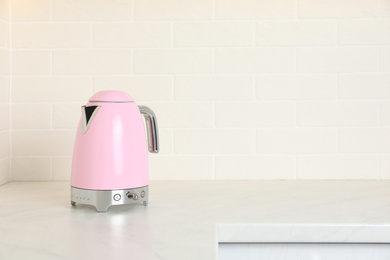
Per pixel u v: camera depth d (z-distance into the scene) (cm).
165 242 91
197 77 164
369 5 162
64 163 166
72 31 164
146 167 123
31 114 165
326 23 163
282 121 164
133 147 120
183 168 165
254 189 147
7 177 163
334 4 162
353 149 164
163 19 163
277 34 163
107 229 100
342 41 163
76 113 165
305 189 147
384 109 163
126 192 118
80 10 164
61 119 165
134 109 122
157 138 132
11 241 92
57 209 120
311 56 163
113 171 117
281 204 124
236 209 118
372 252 104
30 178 166
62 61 164
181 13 163
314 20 163
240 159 165
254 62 163
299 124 164
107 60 164
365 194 138
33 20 164
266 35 163
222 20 163
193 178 165
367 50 163
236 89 164
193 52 164
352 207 120
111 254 84
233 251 105
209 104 164
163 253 84
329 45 163
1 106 156
